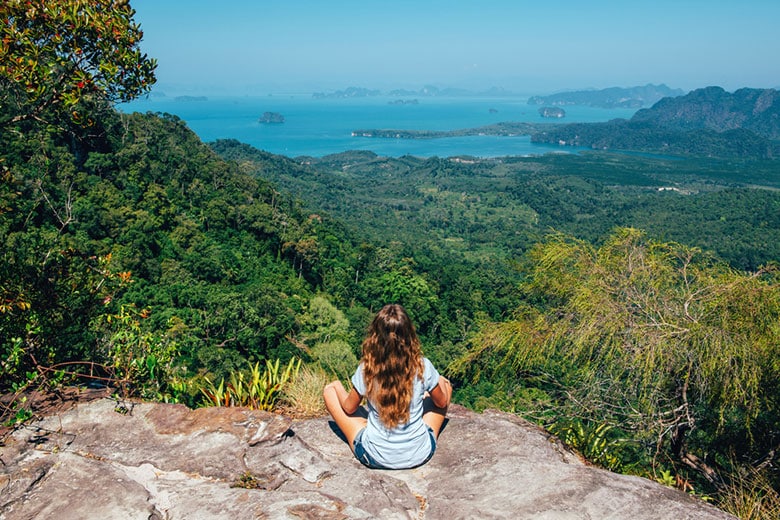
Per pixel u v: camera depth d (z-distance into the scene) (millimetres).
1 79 4258
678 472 6566
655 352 6676
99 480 2266
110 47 4418
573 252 8609
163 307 36500
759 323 6453
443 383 2926
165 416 2965
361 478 2523
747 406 6398
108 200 45906
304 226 69062
